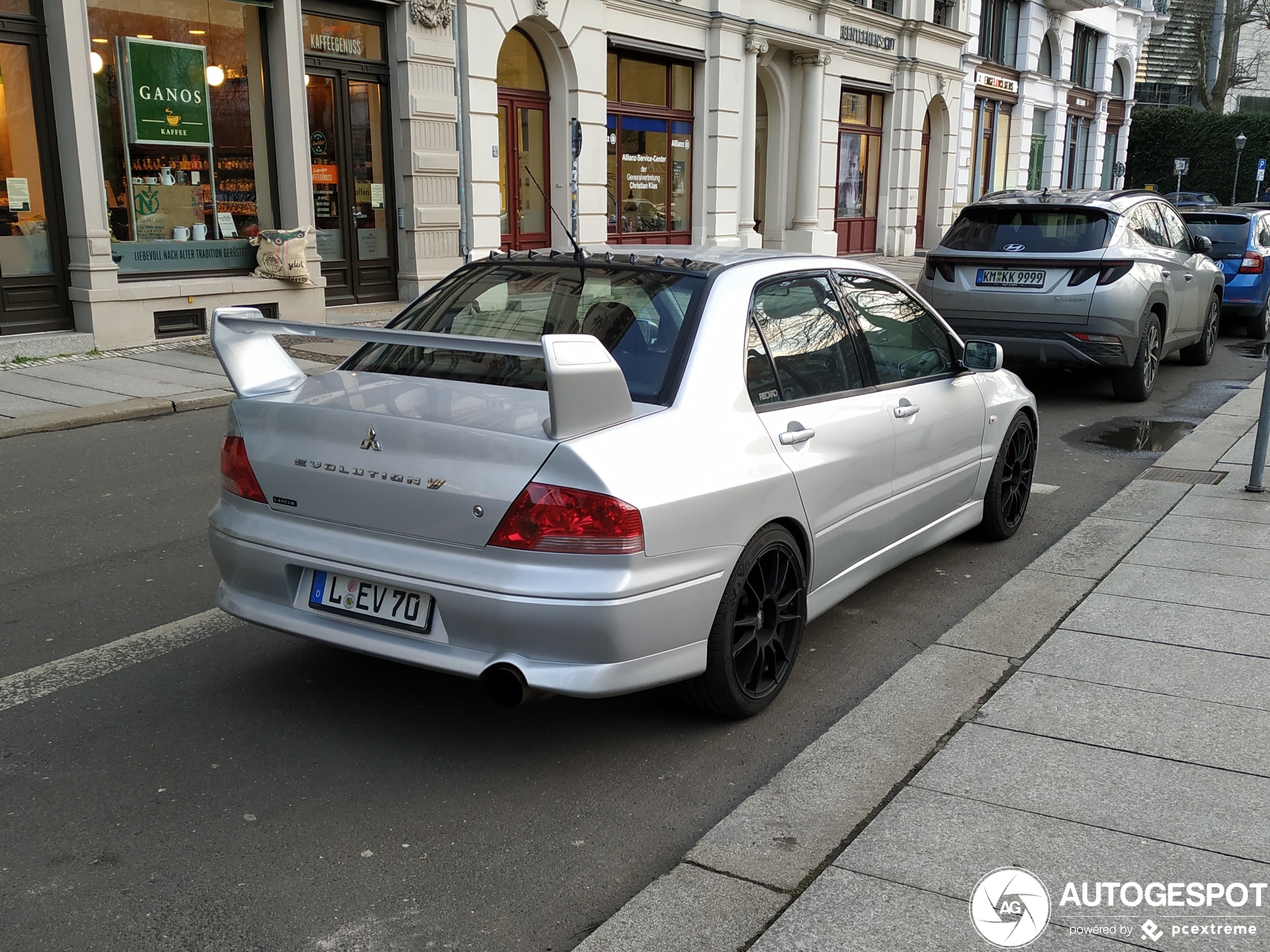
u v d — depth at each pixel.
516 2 15.65
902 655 4.43
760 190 23.98
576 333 3.81
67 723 3.72
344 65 14.00
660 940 2.59
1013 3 32.25
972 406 5.26
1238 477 6.89
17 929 2.65
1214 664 4.07
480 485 3.15
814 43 22.28
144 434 8.46
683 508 3.28
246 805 3.23
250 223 13.32
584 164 17.52
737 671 3.72
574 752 3.59
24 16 10.84
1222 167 49.44
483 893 2.85
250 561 3.58
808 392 4.07
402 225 15.05
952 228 9.98
